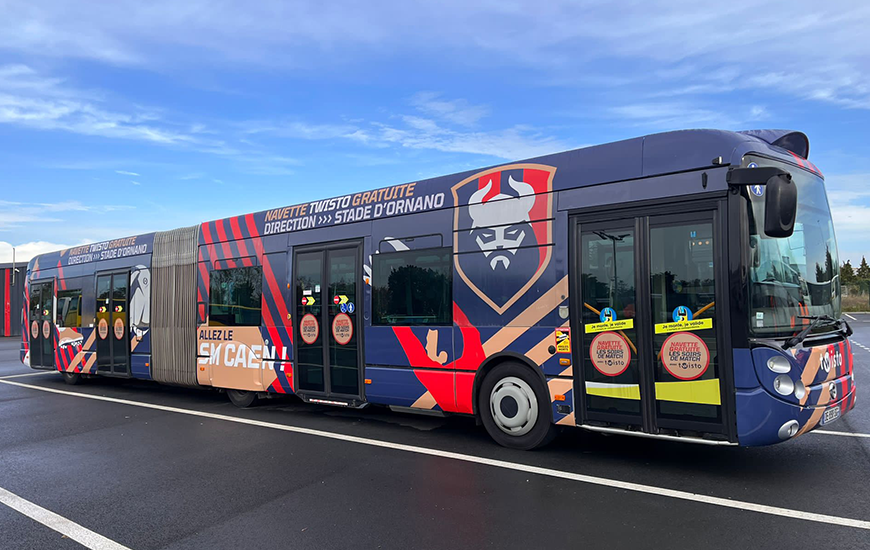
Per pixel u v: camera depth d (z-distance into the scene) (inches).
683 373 203.3
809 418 192.9
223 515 185.8
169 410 379.6
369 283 303.4
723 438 194.2
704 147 205.2
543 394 239.5
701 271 201.6
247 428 314.0
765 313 195.6
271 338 351.9
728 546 149.7
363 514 181.5
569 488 198.1
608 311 221.1
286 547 159.6
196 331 400.2
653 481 203.2
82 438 302.7
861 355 615.2
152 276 438.6
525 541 157.0
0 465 253.8
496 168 260.1
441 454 247.1
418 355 280.4
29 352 574.6
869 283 1784.0
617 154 225.6
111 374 472.4
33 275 581.3
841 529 158.2
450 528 167.9
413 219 288.0
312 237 334.0
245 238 374.0
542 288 239.5
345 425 315.3
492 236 257.1
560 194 237.8
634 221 217.6
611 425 219.9
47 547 166.4
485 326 256.2
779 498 183.0
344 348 313.1
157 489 214.2
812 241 222.7
